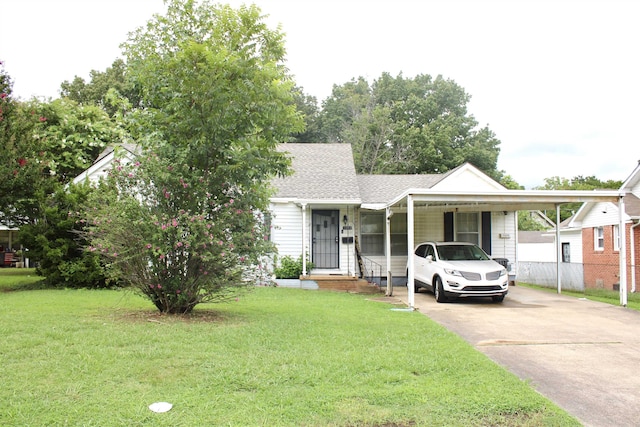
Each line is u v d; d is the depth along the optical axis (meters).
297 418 4.58
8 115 13.88
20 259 29.61
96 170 17.81
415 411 4.84
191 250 8.74
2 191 13.36
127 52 9.86
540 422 4.68
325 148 22.19
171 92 9.36
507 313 11.70
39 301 11.30
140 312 9.73
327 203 17.08
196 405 4.77
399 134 39.62
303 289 16.39
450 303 13.68
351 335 8.12
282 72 10.23
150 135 9.52
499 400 5.16
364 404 4.95
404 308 12.12
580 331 9.40
